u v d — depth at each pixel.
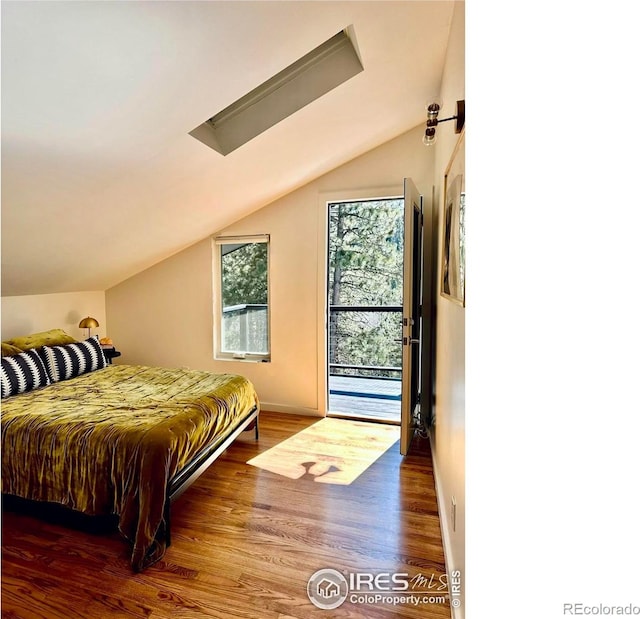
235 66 1.51
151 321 3.94
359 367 4.61
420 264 3.07
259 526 1.93
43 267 2.75
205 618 1.40
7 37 1.05
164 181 2.20
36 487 1.84
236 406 2.55
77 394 2.37
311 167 2.96
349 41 1.95
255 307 3.70
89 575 1.60
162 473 1.70
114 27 1.14
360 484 2.33
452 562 1.51
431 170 3.06
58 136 1.51
